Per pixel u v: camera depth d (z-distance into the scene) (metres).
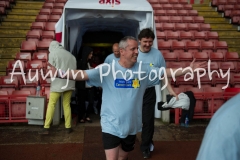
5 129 5.39
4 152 4.24
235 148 0.88
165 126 5.62
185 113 5.50
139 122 2.91
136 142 4.75
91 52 5.93
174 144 4.66
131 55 2.71
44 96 5.16
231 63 7.93
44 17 10.70
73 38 6.92
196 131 5.34
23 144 4.58
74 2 5.89
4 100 5.57
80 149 4.39
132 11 6.25
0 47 8.96
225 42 9.55
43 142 4.68
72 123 5.64
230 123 0.91
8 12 11.73
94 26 8.20
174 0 13.66
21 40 9.25
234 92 5.90
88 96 6.00
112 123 2.76
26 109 5.07
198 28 11.02
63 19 5.80
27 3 12.39
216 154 0.89
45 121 5.05
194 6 13.77
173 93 3.80
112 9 5.95
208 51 9.27
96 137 4.96
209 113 5.95
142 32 3.80
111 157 2.79
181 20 11.59
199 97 5.91
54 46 4.96
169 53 8.48
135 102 2.80
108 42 11.24
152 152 4.31
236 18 11.92
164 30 10.79
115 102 2.75
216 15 12.91
